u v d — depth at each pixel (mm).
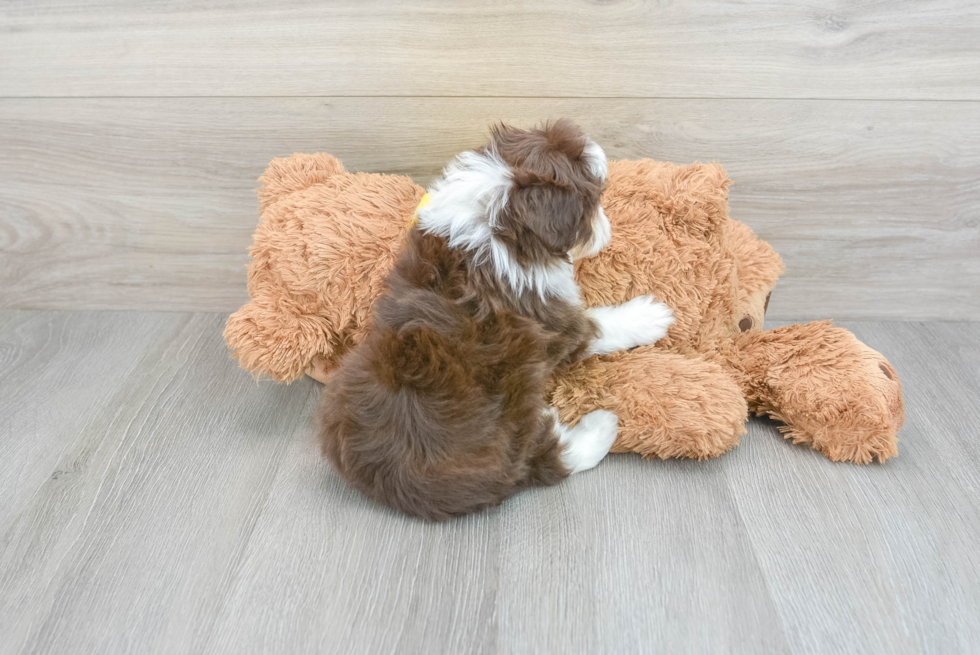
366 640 916
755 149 1445
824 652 902
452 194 1055
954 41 1329
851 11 1302
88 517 1114
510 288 1044
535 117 1413
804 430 1250
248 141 1455
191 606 965
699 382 1191
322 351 1274
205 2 1306
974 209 1514
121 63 1376
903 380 1459
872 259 1586
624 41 1329
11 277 1650
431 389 1011
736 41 1329
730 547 1052
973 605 966
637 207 1229
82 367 1495
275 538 1071
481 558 1034
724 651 902
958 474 1203
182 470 1214
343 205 1258
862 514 1114
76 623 944
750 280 1383
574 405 1208
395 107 1404
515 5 1293
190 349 1563
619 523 1096
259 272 1279
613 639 916
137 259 1620
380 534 1079
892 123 1413
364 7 1300
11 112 1433
